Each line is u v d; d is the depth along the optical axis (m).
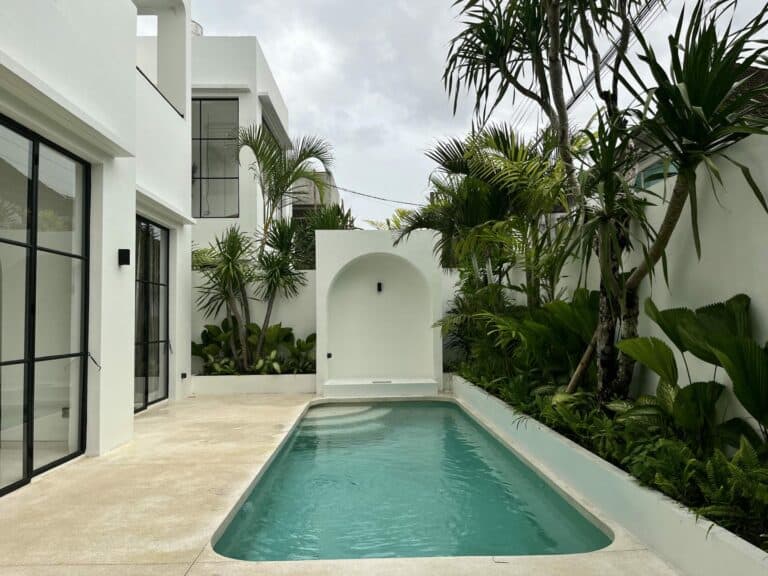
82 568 2.69
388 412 8.37
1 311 3.92
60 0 4.39
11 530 3.18
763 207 2.95
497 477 4.88
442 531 3.57
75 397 4.88
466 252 7.07
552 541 3.39
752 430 3.21
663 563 2.74
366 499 4.27
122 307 5.50
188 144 9.29
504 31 5.20
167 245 8.54
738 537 2.36
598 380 4.60
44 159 4.44
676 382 3.55
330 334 10.38
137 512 3.48
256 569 2.69
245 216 12.17
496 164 6.14
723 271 3.62
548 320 5.60
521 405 5.53
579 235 3.97
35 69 4.04
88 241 5.09
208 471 4.46
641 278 4.21
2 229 3.93
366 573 2.64
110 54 5.17
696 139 3.35
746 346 2.88
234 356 9.71
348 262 9.74
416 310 10.47
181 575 2.62
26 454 4.16
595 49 4.73
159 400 8.18
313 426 7.26
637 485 3.13
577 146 5.56
